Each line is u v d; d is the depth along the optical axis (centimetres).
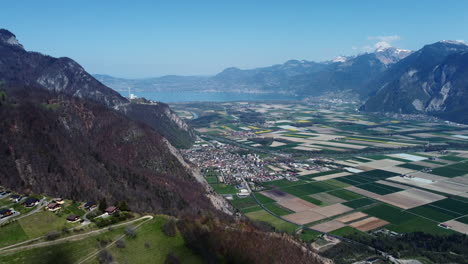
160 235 14738
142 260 13038
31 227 13600
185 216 17612
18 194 16700
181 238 14900
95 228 14275
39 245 12569
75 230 13812
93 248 12938
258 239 16938
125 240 13800
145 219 15688
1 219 14112
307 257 17512
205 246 14838
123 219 15388
